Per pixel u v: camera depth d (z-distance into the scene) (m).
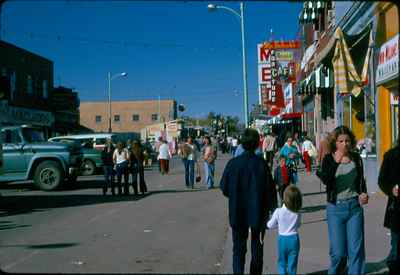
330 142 6.67
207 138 20.23
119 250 9.15
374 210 12.35
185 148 20.31
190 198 16.86
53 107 42.56
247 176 6.76
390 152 6.70
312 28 26.92
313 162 27.94
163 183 22.88
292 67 38.09
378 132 14.50
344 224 6.58
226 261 8.20
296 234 6.80
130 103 94.75
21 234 11.15
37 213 14.40
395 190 6.60
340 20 17.05
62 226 12.04
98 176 28.02
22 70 36.84
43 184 20.48
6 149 20.36
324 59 19.64
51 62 42.81
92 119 95.06
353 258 6.52
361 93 17.03
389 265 6.93
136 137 36.00
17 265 8.13
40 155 20.47
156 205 15.23
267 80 44.50
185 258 8.48
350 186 6.52
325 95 25.34
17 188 22.12
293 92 37.69
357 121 18.06
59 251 9.20
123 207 14.99
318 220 11.60
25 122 34.91
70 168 20.69
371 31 14.64
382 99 14.32
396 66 12.18
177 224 11.84
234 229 6.85
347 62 15.75
